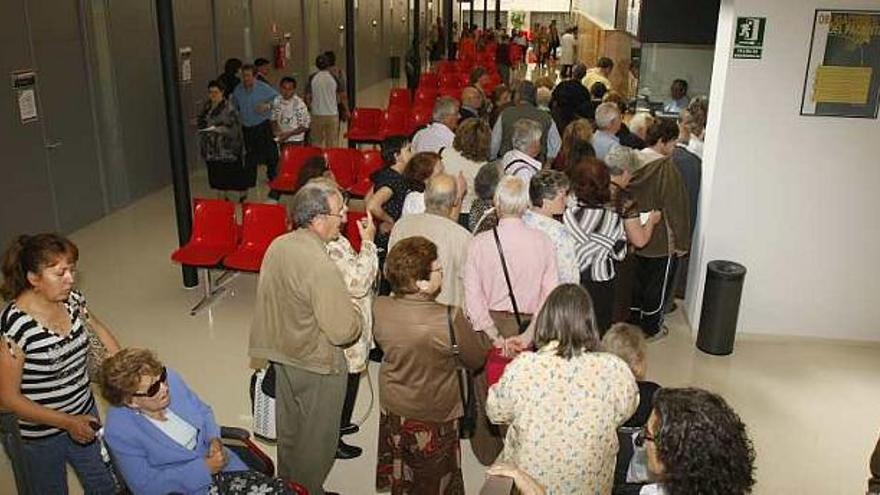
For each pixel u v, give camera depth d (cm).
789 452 403
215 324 545
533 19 3234
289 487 260
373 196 458
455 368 292
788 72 482
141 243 717
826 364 504
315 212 294
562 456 236
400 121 949
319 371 304
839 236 509
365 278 337
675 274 532
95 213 784
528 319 336
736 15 475
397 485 306
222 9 1031
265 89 829
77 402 275
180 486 257
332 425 318
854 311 524
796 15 470
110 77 797
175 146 574
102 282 619
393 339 285
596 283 404
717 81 519
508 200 329
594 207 405
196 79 966
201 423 277
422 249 281
